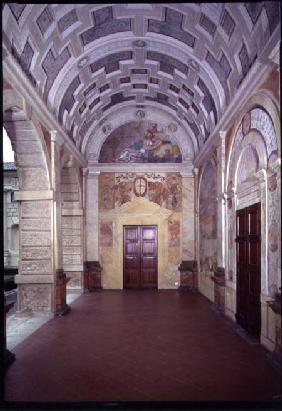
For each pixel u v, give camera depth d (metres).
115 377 6.50
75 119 15.13
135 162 18.84
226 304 11.78
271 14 7.07
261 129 8.34
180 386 6.09
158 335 9.38
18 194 11.60
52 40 9.96
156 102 17.62
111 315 11.97
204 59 11.58
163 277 18.66
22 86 9.09
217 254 13.05
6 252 24.34
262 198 8.19
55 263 11.89
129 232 18.91
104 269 18.67
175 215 18.81
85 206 18.38
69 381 6.31
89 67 12.90
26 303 11.67
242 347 8.28
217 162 12.88
